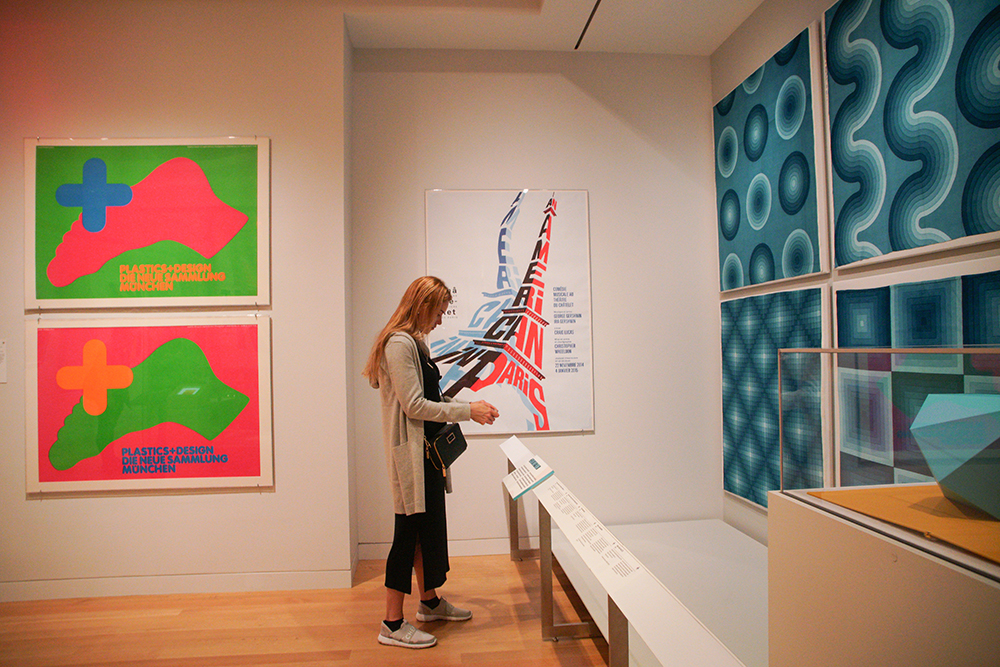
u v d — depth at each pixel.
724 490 3.04
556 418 3.00
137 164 2.60
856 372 1.08
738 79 2.86
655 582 1.18
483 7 2.67
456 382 2.95
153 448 2.57
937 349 0.87
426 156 2.98
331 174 2.66
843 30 2.06
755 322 2.70
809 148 2.27
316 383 2.63
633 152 3.09
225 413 2.59
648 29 2.85
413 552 2.02
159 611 2.36
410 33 2.84
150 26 2.61
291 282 2.64
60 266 2.57
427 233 2.95
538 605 2.34
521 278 2.99
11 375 2.56
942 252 1.70
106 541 2.55
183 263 2.60
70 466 2.55
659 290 3.09
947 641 0.81
